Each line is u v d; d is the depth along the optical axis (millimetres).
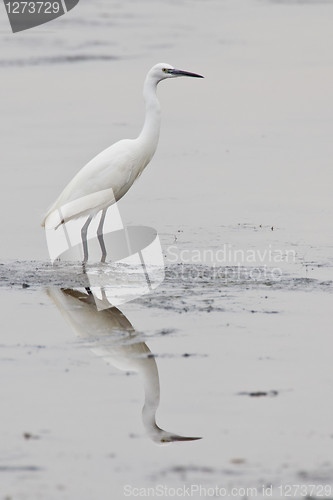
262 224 15789
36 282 12953
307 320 11297
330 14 43812
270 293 12305
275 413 8844
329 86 29031
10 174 19219
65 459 8000
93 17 42406
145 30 39188
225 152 21297
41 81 29641
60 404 9062
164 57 33156
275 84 29344
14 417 8797
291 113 25625
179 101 27328
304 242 14703
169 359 10156
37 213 16547
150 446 8250
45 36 37344
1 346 10602
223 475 7777
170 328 11086
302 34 38469
